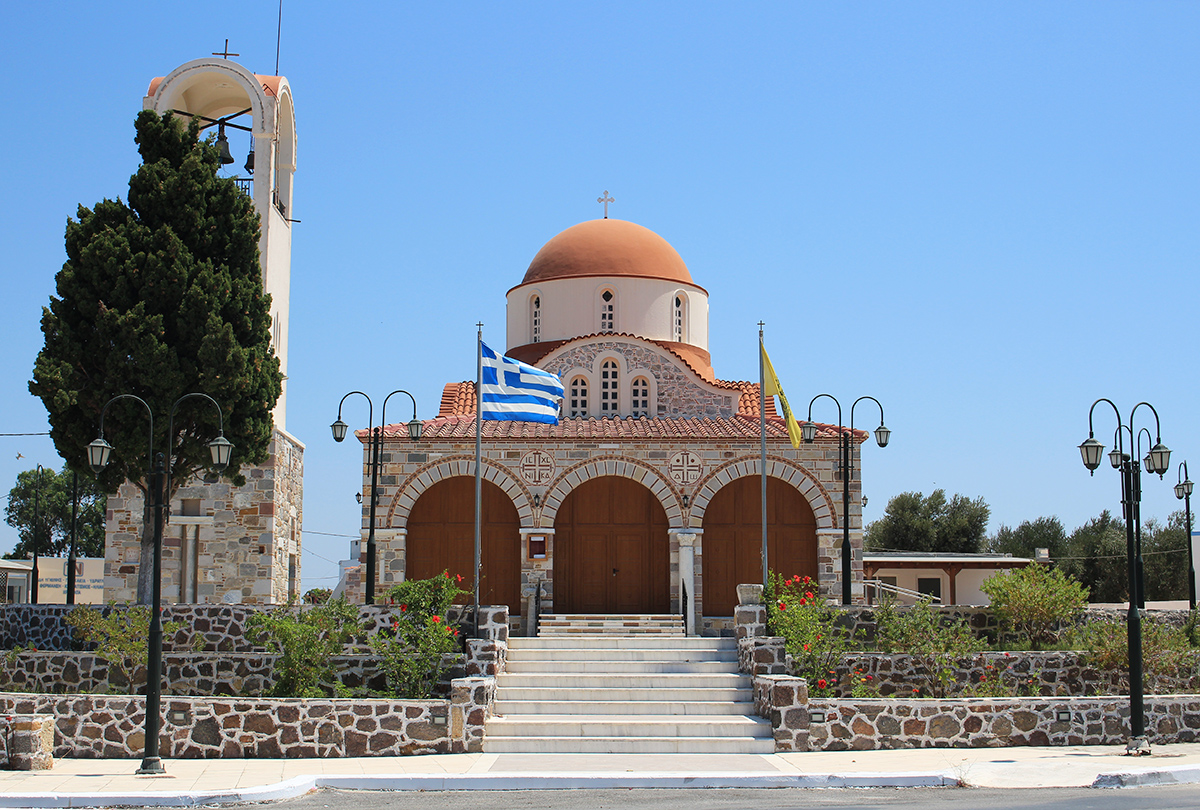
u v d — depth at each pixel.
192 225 26.59
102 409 23.33
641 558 32.72
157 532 18.20
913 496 67.06
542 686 22.59
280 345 33.16
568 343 36.16
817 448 32.31
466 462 31.94
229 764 18.48
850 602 28.86
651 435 32.12
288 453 32.81
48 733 18.16
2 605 24.56
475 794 16.31
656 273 38.91
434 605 23.59
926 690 22.72
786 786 16.77
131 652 21.56
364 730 19.45
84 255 25.36
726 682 22.66
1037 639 25.03
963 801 14.98
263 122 32.00
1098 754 19.00
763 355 30.14
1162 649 22.78
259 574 30.25
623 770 17.67
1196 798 15.03
